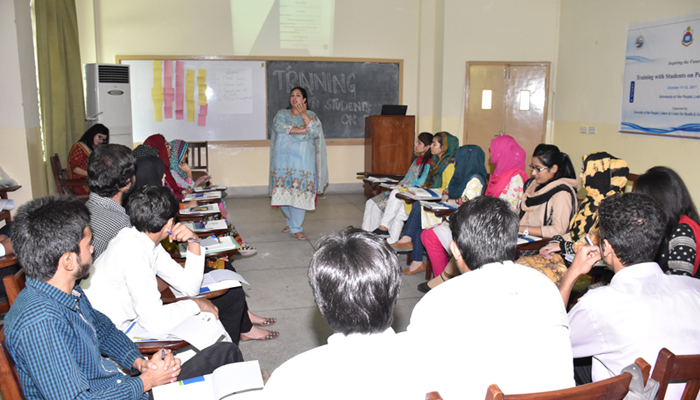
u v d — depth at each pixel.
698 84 4.37
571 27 6.25
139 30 6.15
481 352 1.13
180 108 6.39
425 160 4.35
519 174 3.11
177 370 1.41
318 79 6.73
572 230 2.55
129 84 5.64
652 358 1.26
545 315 1.15
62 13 5.00
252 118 6.62
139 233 1.75
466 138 6.71
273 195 4.66
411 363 0.91
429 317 1.21
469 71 6.55
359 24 6.74
